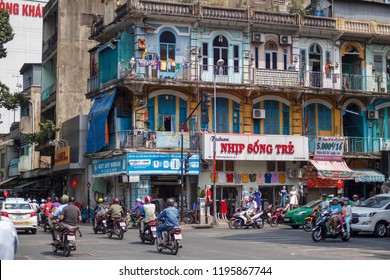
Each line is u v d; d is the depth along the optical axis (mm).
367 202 28000
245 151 36562
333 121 40531
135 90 35562
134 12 35438
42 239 24859
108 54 38031
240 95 38188
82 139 40062
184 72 36469
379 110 42188
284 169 39000
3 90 33969
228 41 38062
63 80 45969
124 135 35562
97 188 38500
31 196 51781
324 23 40000
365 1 41969
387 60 42438
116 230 24578
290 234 27281
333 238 24969
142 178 35312
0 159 64500
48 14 49688
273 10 42469
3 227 7477
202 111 37312
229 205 37594
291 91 38469
